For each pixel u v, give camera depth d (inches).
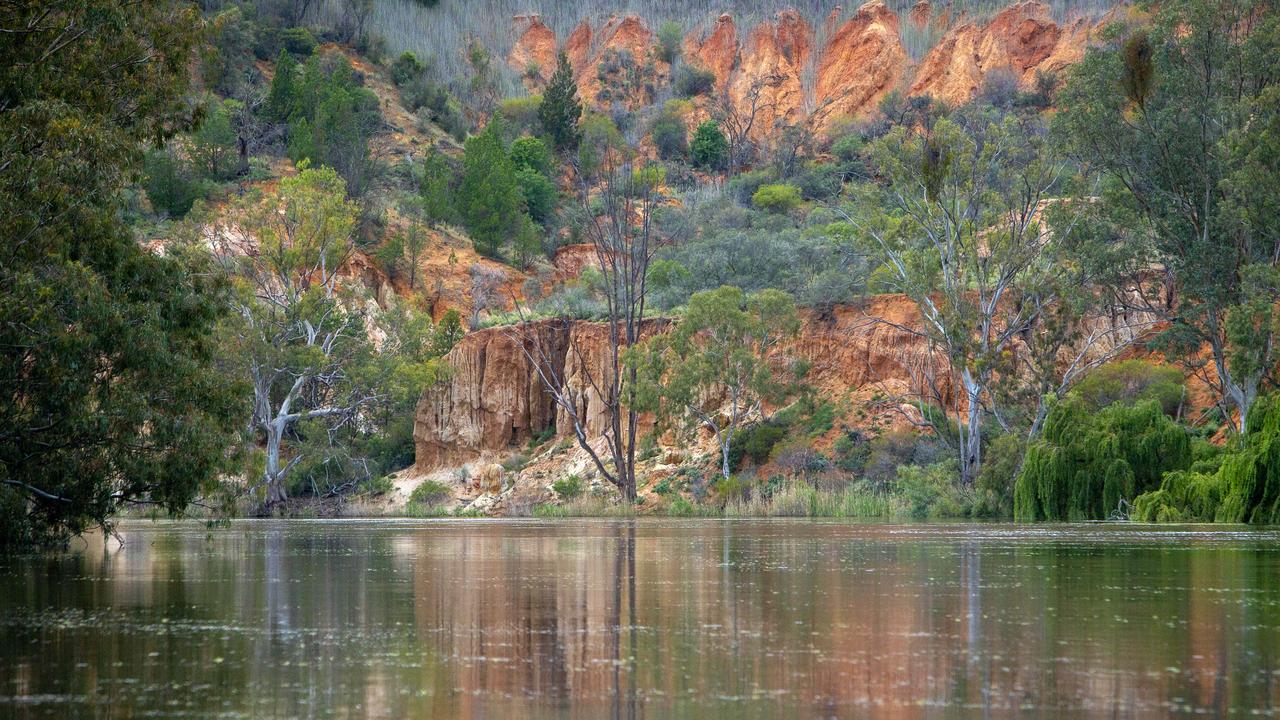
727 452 2255.2
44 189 837.2
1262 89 1955.0
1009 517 1763.0
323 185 3036.4
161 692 318.3
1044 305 2050.9
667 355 2272.4
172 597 542.3
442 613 475.2
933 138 2069.4
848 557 777.6
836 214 3592.5
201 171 3745.1
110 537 1192.8
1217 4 1995.6
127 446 908.6
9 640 408.5
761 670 345.7
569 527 1423.5
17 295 792.9
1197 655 366.3
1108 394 2143.2
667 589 563.8
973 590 548.7
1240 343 1790.1
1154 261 2130.9
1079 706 293.6
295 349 2564.0
